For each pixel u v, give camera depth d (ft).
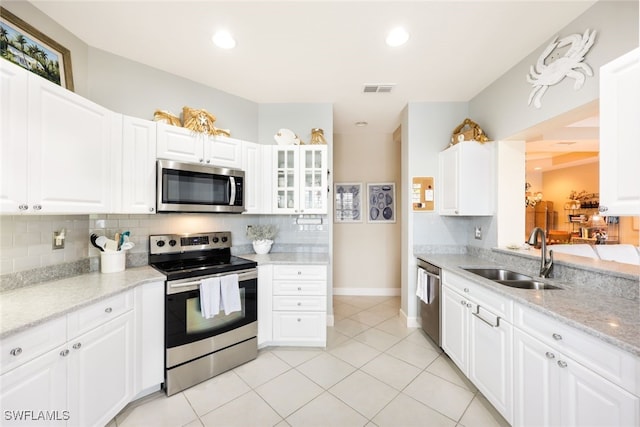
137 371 5.61
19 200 4.13
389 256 13.84
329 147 9.84
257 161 8.80
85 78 6.36
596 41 5.16
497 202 8.18
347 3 5.17
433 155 9.86
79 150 5.12
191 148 7.27
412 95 9.30
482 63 7.29
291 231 9.91
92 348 4.59
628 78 3.66
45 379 3.85
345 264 13.97
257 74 7.86
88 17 5.54
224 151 7.97
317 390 6.23
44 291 4.87
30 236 5.17
